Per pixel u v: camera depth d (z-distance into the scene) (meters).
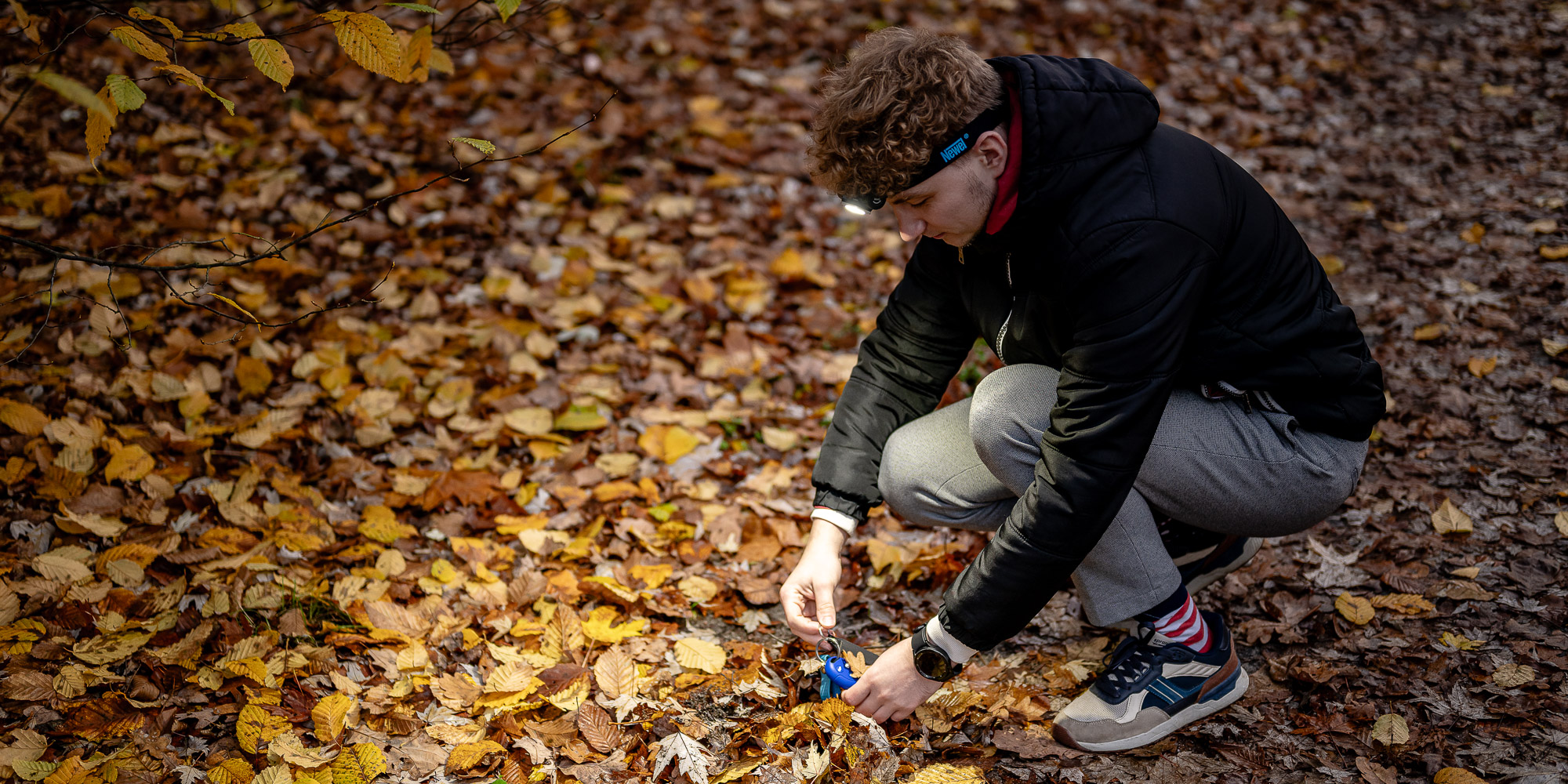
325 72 4.25
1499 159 3.94
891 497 1.92
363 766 1.74
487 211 3.74
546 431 2.79
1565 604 2.08
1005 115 1.49
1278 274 1.64
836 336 3.29
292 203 3.61
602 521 2.47
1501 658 1.97
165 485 2.39
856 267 3.67
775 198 4.03
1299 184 3.94
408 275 3.39
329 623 2.09
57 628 2.00
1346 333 1.72
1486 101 4.39
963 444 1.88
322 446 2.65
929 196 1.50
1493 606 2.10
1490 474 2.48
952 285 1.85
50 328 2.80
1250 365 1.67
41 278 2.98
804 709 1.85
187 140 3.79
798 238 3.77
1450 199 3.74
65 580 2.10
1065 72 1.48
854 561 2.38
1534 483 2.45
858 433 1.92
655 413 2.90
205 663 1.98
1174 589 1.79
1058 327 1.62
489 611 2.16
